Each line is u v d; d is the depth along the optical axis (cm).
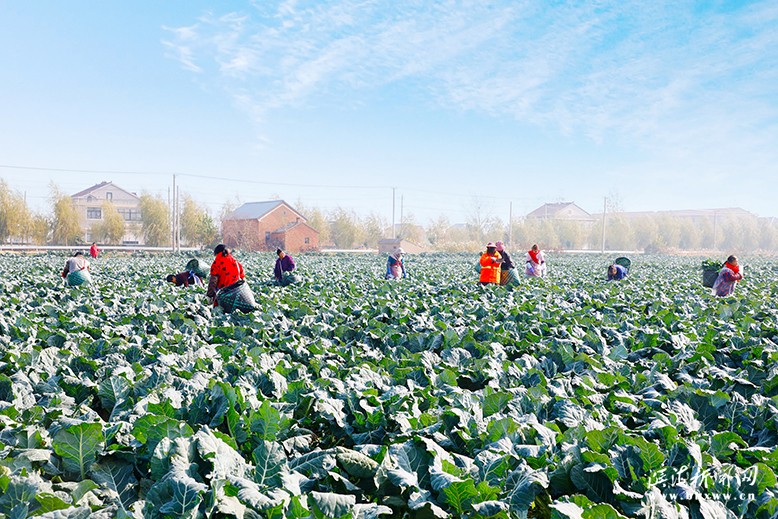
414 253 7119
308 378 608
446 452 375
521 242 9612
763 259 6750
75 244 6469
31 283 1736
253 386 561
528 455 381
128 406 493
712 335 920
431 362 719
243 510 295
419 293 1675
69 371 593
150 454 368
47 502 289
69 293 1420
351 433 467
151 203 7162
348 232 8556
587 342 869
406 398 512
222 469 338
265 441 362
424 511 329
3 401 464
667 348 880
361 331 926
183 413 452
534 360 725
